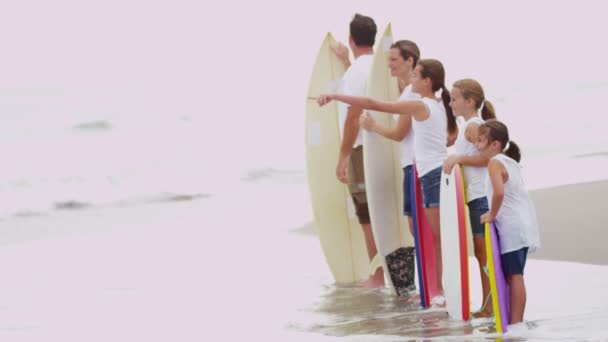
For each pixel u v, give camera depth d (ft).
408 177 51.83
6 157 154.61
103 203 121.39
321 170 63.16
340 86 62.03
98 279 66.54
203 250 79.25
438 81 49.52
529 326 42.01
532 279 53.52
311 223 94.02
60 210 115.96
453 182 45.50
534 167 112.06
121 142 170.09
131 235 92.32
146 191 129.18
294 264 70.18
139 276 67.51
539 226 68.08
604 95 185.37
